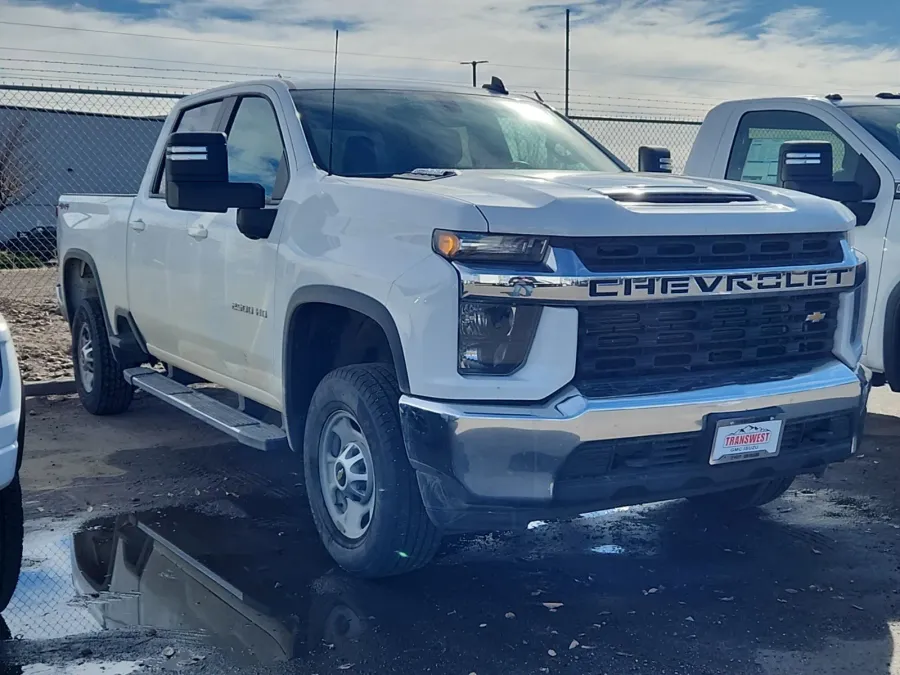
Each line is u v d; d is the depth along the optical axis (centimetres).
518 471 345
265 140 504
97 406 698
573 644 359
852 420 406
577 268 347
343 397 400
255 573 427
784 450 390
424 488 364
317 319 443
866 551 452
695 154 747
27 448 623
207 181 436
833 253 408
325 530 426
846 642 361
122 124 1856
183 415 715
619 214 357
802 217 397
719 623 376
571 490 349
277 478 564
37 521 493
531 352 349
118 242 632
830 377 395
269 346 461
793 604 394
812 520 495
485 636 365
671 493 367
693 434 362
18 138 1944
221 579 421
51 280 1525
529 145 525
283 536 472
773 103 699
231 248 489
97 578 422
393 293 368
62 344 964
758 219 382
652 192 387
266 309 459
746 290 376
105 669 341
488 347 350
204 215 520
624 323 360
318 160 459
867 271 426
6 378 346
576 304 348
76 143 1923
